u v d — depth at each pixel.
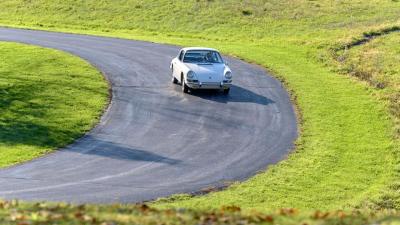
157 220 31.92
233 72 103.00
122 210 35.06
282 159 66.00
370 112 82.88
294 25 153.50
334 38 134.88
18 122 73.62
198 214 33.84
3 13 161.50
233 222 31.88
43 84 89.88
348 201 55.69
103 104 83.38
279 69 105.25
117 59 109.94
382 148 70.56
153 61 109.88
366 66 111.81
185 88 89.25
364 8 170.75
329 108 84.38
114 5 165.75
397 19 159.12
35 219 31.59
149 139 70.50
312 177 61.06
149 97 87.38
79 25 151.62
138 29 148.75
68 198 51.66
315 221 32.22
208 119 78.81
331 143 71.44
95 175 58.38
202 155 66.00
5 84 88.00
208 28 149.88
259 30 148.62
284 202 53.81
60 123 74.06
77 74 97.38
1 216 32.41
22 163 60.88
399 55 120.69
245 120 78.88
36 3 168.50
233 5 166.62
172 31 147.50
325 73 104.31
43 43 121.06
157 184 56.84
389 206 55.84
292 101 88.00
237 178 59.69
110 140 69.56
